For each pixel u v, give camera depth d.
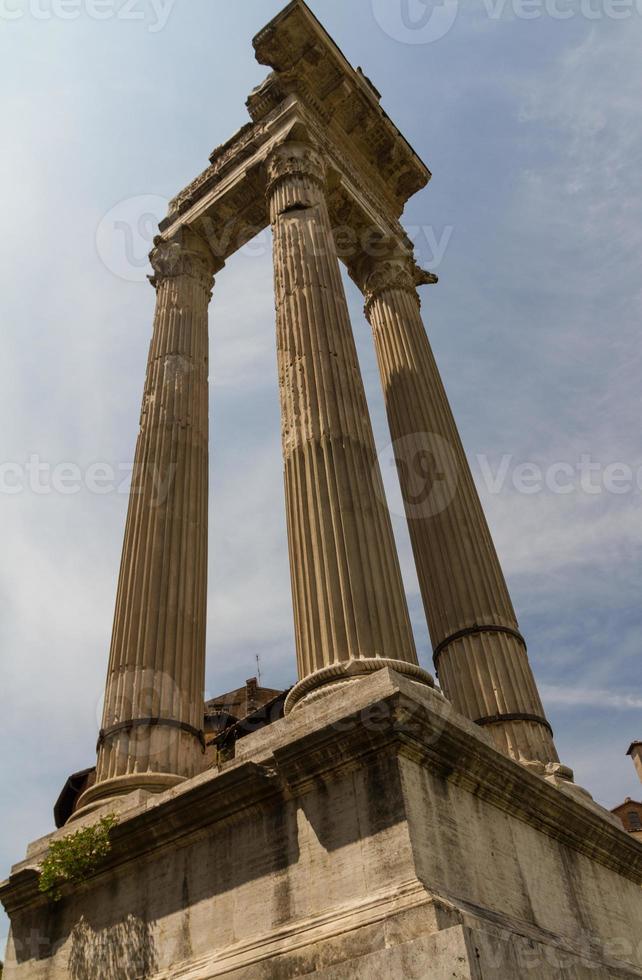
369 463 10.78
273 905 7.24
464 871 6.96
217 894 7.80
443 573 13.38
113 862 9.01
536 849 8.62
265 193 17.31
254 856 7.73
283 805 7.80
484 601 12.76
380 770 7.14
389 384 16.33
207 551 13.44
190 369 15.49
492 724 11.17
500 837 7.96
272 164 15.74
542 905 7.98
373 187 18.97
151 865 8.72
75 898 9.32
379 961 5.81
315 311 12.55
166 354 15.66
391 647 9.02
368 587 9.38
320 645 9.06
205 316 17.14
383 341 17.05
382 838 6.75
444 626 12.88
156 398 14.87
